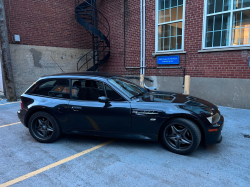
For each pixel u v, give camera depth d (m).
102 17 10.33
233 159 3.22
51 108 3.74
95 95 3.68
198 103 3.54
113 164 3.10
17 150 3.64
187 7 7.21
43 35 9.26
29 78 8.99
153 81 8.52
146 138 3.44
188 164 3.07
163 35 8.12
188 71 7.44
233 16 6.38
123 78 4.39
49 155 3.43
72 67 10.52
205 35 6.94
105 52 10.54
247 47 6.01
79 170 2.93
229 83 6.51
